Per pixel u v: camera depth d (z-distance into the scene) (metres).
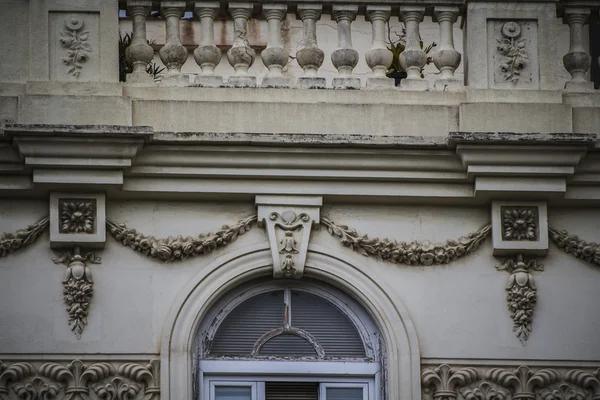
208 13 21.48
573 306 20.92
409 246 20.92
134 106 20.94
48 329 20.44
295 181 20.92
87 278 20.56
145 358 20.44
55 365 20.31
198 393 20.56
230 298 20.88
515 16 21.55
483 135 20.66
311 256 20.88
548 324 20.86
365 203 21.08
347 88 21.28
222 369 20.64
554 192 20.91
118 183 20.59
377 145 20.75
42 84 20.92
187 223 20.89
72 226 20.64
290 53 25.33
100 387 20.30
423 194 20.95
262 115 21.03
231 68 24.86
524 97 21.33
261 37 25.02
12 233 20.64
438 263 20.94
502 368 20.67
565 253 21.08
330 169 20.86
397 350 20.59
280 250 20.80
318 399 20.70
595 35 24.45
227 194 20.86
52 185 20.56
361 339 20.91
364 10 21.62
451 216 21.11
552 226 21.17
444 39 21.62
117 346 20.45
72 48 21.09
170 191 20.77
